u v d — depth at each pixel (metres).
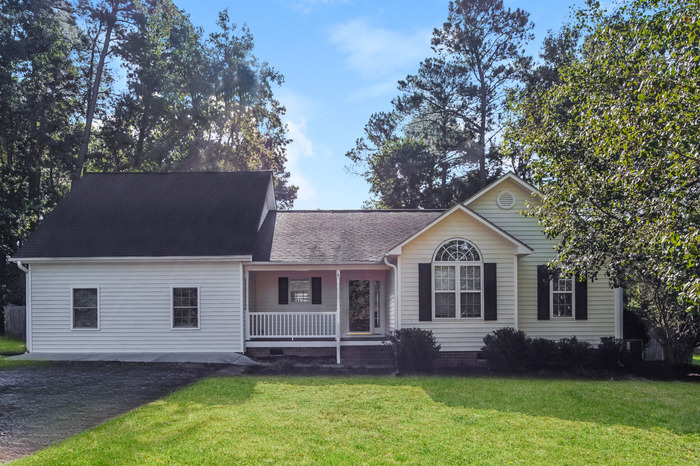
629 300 20.34
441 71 37.22
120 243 18.03
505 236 16.31
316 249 18.55
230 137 39.66
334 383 12.99
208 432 8.46
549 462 7.36
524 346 15.30
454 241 16.55
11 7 28.22
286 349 18.12
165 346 17.56
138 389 12.10
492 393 11.88
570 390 12.34
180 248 17.72
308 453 7.54
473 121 37.78
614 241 12.32
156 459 7.20
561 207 13.45
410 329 15.59
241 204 20.22
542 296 17.72
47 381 13.04
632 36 13.38
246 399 11.02
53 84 30.28
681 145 9.02
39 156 30.94
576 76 15.18
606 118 11.27
